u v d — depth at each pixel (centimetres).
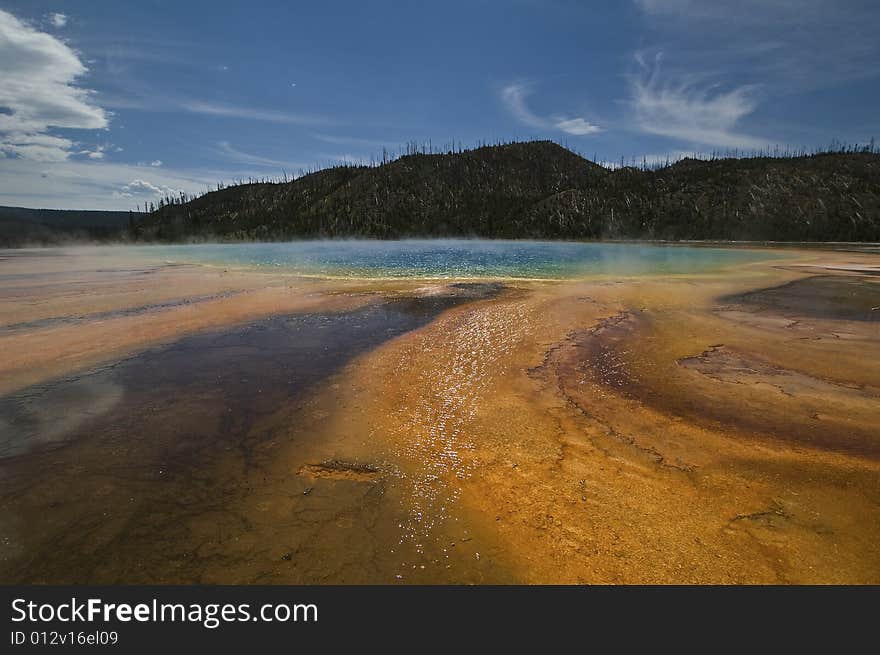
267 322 812
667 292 1076
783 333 707
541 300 979
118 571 247
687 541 260
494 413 438
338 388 505
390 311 902
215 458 362
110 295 1090
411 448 374
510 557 252
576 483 320
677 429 400
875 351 610
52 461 357
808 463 339
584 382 515
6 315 859
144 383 521
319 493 315
